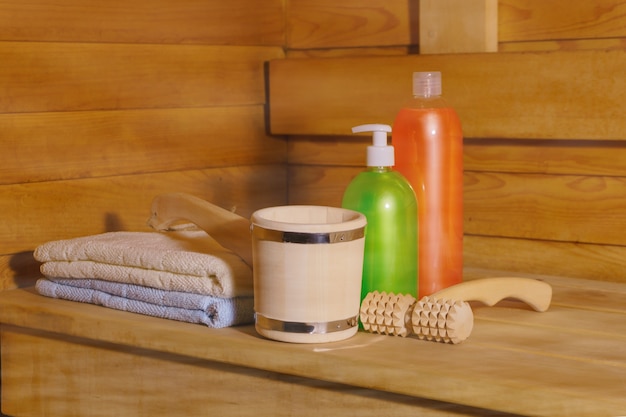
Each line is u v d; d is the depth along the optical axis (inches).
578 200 70.8
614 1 68.1
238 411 53.7
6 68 65.3
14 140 66.0
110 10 71.2
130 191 73.5
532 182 72.8
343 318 51.1
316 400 50.6
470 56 72.6
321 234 49.6
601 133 67.8
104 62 71.1
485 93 72.2
